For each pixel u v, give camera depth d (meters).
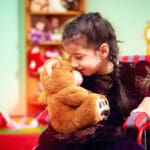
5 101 3.93
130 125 1.34
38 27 3.80
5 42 3.90
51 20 3.88
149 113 1.43
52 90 1.44
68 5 3.84
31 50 3.77
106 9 3.96
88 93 1.43
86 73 1.47
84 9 3.81
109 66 1.51
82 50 1.42
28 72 3.76
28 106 3.80
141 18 3.96
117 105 1.50
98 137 1.38
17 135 2.53
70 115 1.40
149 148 1.57
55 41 3.77
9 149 2.52
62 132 1.43
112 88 1.51
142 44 3.95
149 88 1.60
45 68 1.48
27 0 3.79
